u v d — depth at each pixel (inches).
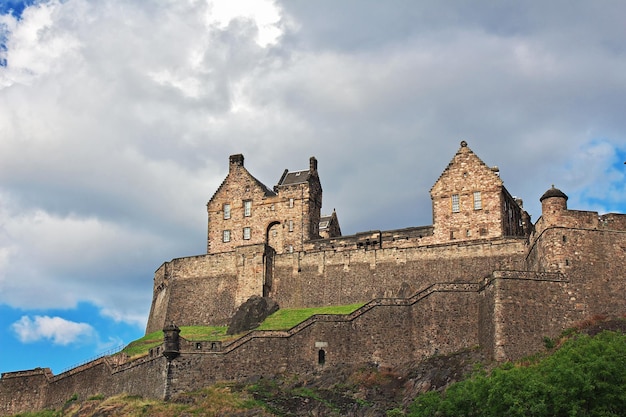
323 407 4269.2
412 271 5418.3
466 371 4224.9
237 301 5748.0
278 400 4360.2
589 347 3688.5
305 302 5644.7
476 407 3661.4
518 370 3700.8
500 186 5600.4
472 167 5689.0
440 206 5689.0
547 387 3432.6
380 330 4576.8
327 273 5644.7
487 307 4392.2
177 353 4640.8
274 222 6190.9
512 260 5187.0
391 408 4188.0
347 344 4594.0
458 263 5319.9
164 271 6122.1
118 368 4963.1
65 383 5285.4
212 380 4606.3
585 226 4512.8
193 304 5900.6
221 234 6279.5
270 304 5595.5
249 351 4648.1
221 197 6358.3
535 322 4296.3
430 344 4478.3
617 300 4394.7
